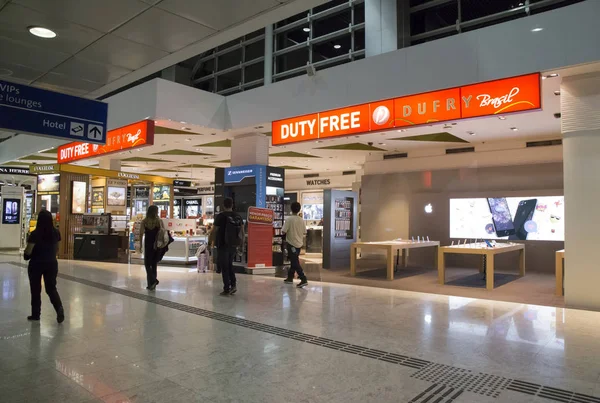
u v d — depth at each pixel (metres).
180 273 9.67
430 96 7.29
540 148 11.03
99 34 3.92
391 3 10.97
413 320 5.30
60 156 13.48
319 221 19.86
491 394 3.07
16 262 11.63
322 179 20.30
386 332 4.72
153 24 3.71
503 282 8.88
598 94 6.07
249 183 10.27
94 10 3.47
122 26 3.76
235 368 3.55
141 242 12.35
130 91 9.72
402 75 7.57
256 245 9.82
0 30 3.85
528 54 6.25
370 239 13.82
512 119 8.81
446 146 12.32
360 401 2.93
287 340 4.38
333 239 11.53
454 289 7.88
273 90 9.38
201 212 28.31
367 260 13.55
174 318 5.27
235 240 6.94
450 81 7.03
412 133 10.23
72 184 13.66
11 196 16.67
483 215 11.73
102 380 3.26
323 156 14.34
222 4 3.38
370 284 8.41
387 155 13.69
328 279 9.10
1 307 5.82
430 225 12.62
